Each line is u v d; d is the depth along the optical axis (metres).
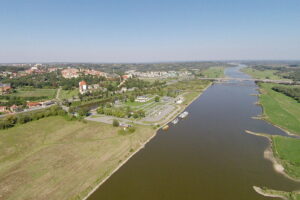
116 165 84.25
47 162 84.75
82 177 75.12
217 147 102.44
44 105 195.62
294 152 94.94
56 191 67.19
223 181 74.06
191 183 72.75
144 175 77.75
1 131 117.62
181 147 102.62
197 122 143.88
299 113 166.88
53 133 116.81
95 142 104.56
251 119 150.75
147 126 131.75
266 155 93.88
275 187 70.81
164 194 66.88
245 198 65.38
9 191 66.50
